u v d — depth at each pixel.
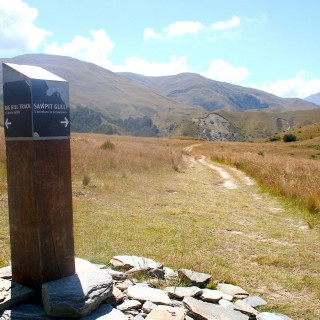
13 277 4.39
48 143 4.10
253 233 8.80
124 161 18.84
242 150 58.09
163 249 7.05
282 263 6.79
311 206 11.11
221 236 8.31
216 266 6.27
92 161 17.08
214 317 4.07
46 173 4.10
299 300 5.28
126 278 5.10
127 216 9.45
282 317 4.62
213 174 20.66
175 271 5.63
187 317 4.15
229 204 12.30
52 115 4.11
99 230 7.99
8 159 4.24
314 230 9.31
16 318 3.83
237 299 4.97
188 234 8.24
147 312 4.19
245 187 16.27
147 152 25.23
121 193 12.38
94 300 3.98
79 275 4.36
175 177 18.02
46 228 4.13
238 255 7.11
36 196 4.04
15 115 4.12
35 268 4.16
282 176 15.61
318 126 106.69
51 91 4.09
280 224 9.83
